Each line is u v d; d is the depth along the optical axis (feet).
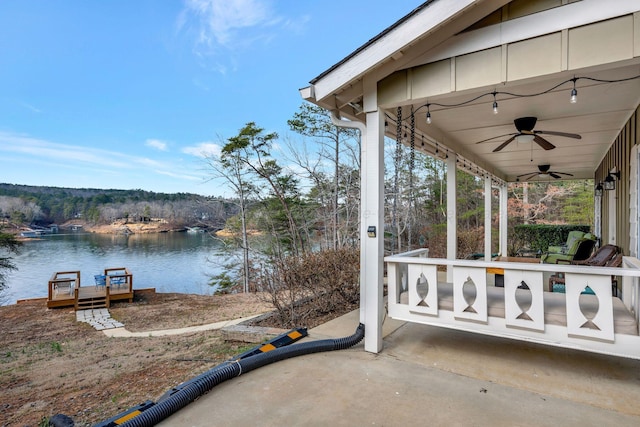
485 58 8.10
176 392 6.94
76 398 9.19
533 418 6.24
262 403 6.88
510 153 19.89
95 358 14.40
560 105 11.41
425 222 41.04
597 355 9.25
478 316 8.58
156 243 74.59
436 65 8.76
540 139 13.17
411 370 8.43
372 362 8.97
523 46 7.68
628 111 12.12
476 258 30.48
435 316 9.28
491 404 6.76
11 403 9.23
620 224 15.65
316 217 41.91
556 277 17.08
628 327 7.07
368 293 9.82
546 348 9.80
